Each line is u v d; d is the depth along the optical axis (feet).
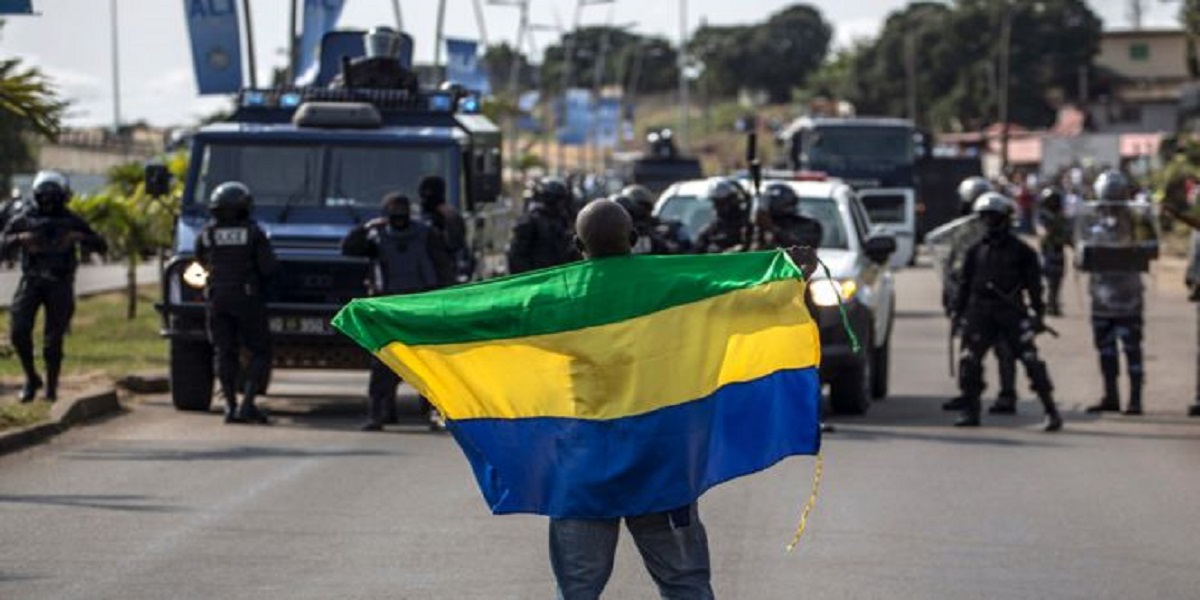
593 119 434.30
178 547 58.18
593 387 37.35
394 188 98.58
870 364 100.07
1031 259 90.94
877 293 102.22
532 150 528.22
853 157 255.70
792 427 38.24
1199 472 75.51
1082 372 122.93
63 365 116.57
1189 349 140.87
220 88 131.54
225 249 89.81
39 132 92.32
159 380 105.91
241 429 88.99
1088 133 523.70
